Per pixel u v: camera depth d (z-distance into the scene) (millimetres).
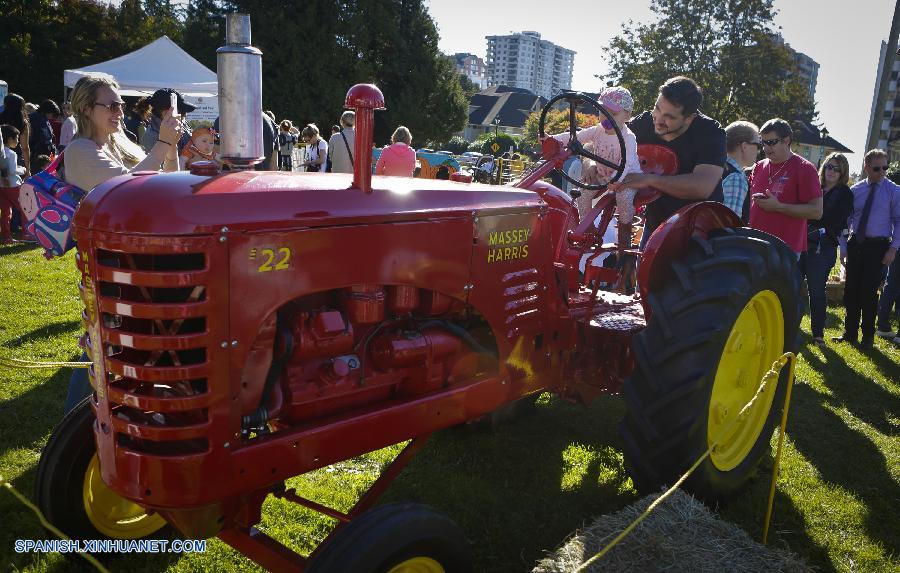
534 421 4223
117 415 1967
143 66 16547
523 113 70312
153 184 1904
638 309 3611
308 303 2188
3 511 2986
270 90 30297
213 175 2068
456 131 36656
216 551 2822
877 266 6254
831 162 6051
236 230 1843
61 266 7309
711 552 2598
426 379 2463
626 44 28141
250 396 2035
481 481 3447
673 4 27375
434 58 34688
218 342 1861
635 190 3750
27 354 4734
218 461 1918
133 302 1814
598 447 3910
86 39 33750
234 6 30766
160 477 1869
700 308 2922
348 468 3539
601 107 3244
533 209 2746
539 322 2879
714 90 26734
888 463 3926
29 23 32062
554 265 2980
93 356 2027
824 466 3852
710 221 3297
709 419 3131
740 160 4898
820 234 6211
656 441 2922
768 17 26719
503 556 2887
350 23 31109
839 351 6207
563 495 3379
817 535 3156
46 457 2551
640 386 2967
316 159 11664
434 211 2332
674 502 2848
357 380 2324
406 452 2559
